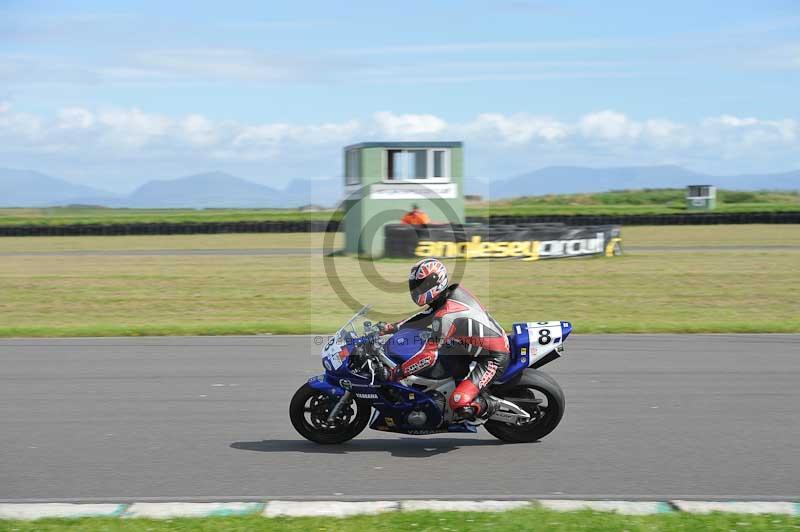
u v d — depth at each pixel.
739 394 13.65
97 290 29.00
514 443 11.00
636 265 35.38
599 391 13.92
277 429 11.67
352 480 9.41
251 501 8.63
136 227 61.56
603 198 101.44
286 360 16.72
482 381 10.55
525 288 28.53
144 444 10.86
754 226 65.62
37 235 61.59
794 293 27.33
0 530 7.52
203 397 13.55
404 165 37.94
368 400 10.61
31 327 20.83
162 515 8.04
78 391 13.99
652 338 19.36
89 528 7.56
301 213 67.94
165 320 22.84
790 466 9.86
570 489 9.05
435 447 10.87
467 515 7.82
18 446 10.74
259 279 31.88
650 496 8.78
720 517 7.80
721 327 20.50
